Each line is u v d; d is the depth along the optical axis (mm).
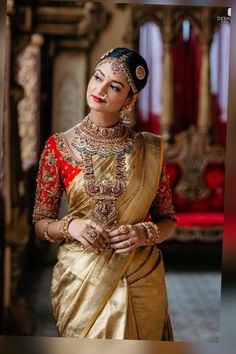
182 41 7738
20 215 4855
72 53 7289
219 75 7793
